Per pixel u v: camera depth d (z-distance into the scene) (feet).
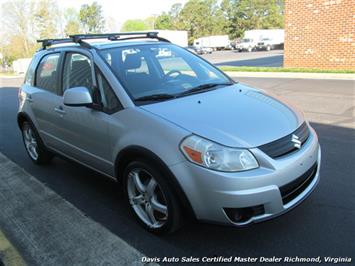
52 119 15.28
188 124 10.34
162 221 11.20
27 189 15.51
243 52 163.63
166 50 14.84
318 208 12.42
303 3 51.52
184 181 9.86
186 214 10.50
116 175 12.30
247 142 9.75
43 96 15.90
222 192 9.42
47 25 168.66
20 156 20.18
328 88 35.94
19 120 18.69
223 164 9.46
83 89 12.16
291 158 10.12
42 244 11.48
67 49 14.94
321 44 51.16
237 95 12.65
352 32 47.96
